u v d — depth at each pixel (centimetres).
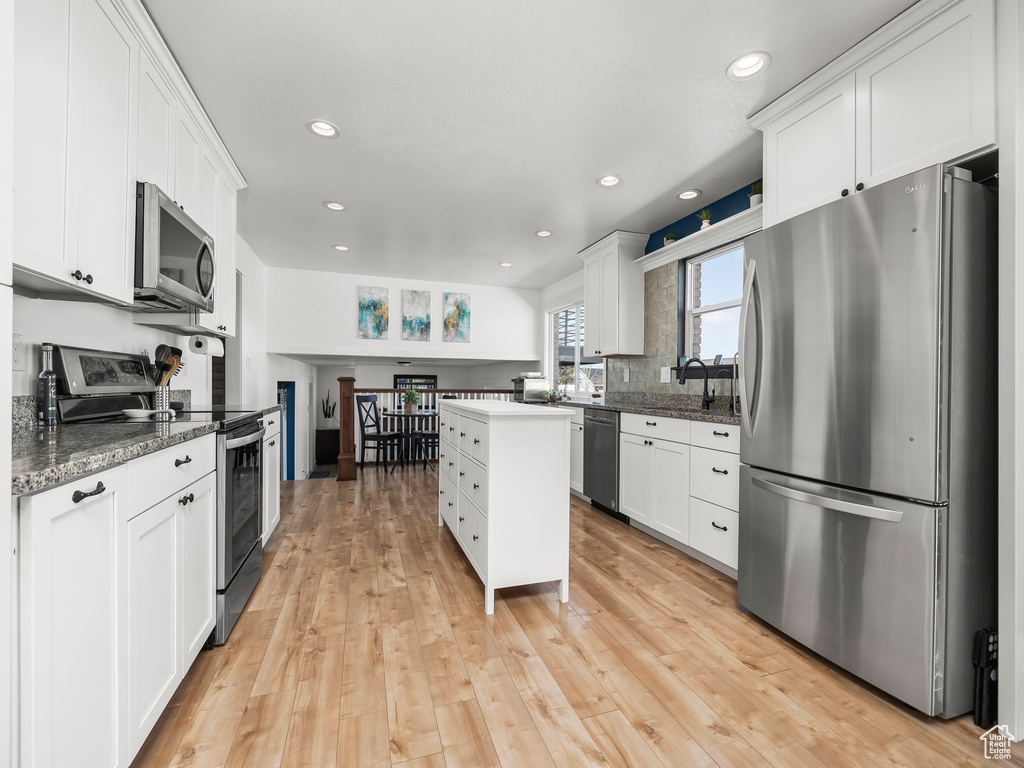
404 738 138
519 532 222
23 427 162
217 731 140
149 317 240
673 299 381
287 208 359
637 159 276
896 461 151
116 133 153
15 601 81
